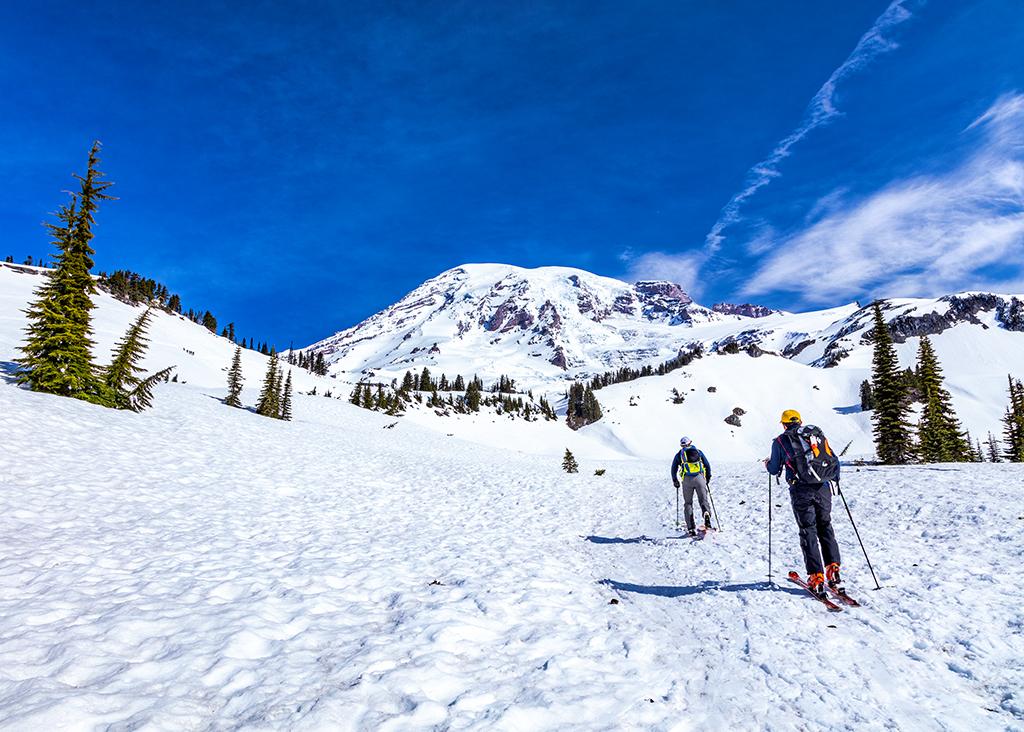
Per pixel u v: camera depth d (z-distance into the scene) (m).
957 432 43.16
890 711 3.84
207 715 3.76
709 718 3.90
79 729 3.37
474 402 134.62
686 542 10.92
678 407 162.88
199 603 6.37
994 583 6.21
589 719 3.86
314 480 18.98
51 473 12.74
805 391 170.00
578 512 16.42
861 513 10.88
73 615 5.61
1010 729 3.50
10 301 105.94
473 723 3.71
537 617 6.38
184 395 38.09
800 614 6.00
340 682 4.30
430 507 16.53
